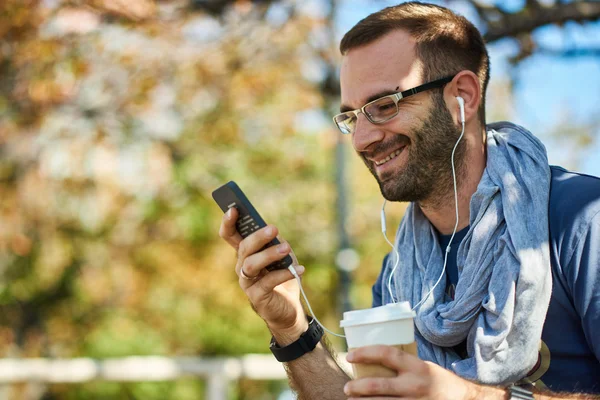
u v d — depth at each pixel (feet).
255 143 36.83
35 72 24.86
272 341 7.69
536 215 6.82
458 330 6.94
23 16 22.88
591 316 6.48
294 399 8.07
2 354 38.86
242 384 21.59
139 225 37.88
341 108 7.70
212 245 39.63
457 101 7.41
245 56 24.89
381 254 40.63
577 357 6.79
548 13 15.46
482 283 6.86
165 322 41.47
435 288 7.36
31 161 30.91
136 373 14.51
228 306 41.91
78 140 28.53
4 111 26.91
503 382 6.59
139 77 25.99
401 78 7.25
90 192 33.30
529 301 6.60
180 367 14.76
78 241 35.96
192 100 27.94
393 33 7.38
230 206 7.00
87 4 21.90
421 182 7.32
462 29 7.63
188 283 40.09
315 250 40.96
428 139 7.28
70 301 39.65
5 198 32.01
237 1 20.48
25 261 36.37
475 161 7.51
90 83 26.30
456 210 7.09
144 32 22.80
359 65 7.39
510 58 17.13
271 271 7.01
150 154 31.53
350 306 25.66
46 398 27.43
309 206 41.22
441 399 5.47
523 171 7.11
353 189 41.37
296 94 29.89
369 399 5.38
